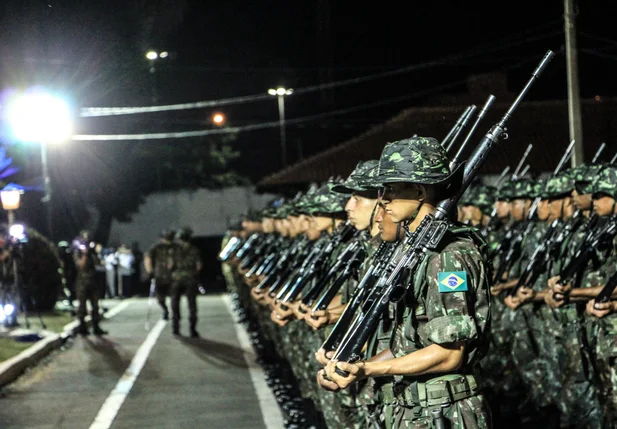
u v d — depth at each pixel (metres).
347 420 7.34
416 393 4.32
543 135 25.66
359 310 4.78
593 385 8.47
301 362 9.44
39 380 13.02
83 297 19.34
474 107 5.47
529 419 9.59
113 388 12.22
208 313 25.23
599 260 7.40
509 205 10.73
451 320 4.05
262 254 14.23
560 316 8.67
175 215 42.16
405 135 29.06
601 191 7.40
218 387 12.16
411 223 4.39
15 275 18.64
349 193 7.11
